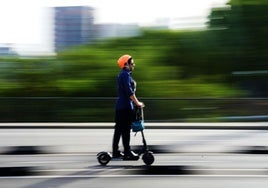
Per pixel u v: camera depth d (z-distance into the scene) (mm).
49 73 37594
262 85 39406
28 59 38969
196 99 21297
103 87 35875
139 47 43594
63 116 21141
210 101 21391
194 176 7797
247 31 45469
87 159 9688
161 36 45781
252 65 43562
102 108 21516
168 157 10000
